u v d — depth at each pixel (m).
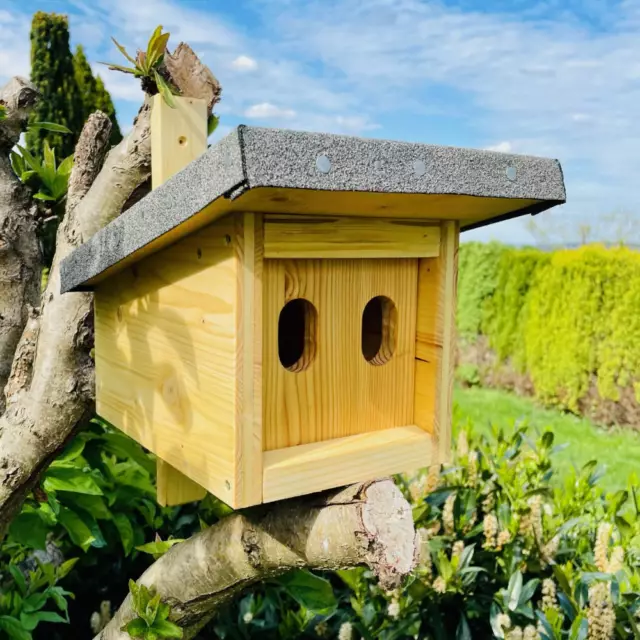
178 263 1.35
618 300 7.74
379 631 2.14
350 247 1.34
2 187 1.86
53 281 1.78
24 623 2.00
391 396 1.52
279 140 1.00
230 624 2.34
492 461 2.51
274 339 1.30
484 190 1.24
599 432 7.70
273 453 1.31
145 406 1.51
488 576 2.24
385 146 1.12
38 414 1.75
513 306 9.28
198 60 1.66
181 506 2.67
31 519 2.05
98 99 3.89
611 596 1.90
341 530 1.26
